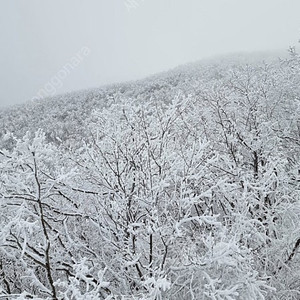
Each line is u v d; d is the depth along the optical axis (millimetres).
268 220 4020
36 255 2936
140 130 3842
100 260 3436
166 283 2514
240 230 3453
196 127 5727
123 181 3502
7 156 2998
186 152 3605
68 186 3576
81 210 3615
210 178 4008
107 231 3398
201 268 2998
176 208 3629
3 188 3035
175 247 3430
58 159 4305
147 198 3365
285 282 3820
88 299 2402
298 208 3928
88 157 3754
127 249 3242
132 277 3303
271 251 3824
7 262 3678
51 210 3576
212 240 2891
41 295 3660
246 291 2969
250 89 6238
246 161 5441
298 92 6461
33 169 3012
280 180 4188
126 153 3617
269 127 5305
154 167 3613
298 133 6277
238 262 3135
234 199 4055
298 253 3928
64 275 3875
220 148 5445
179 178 3396
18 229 2742
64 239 3816
